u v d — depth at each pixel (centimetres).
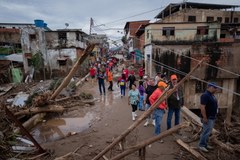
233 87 1911
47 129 820
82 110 1070
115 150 588
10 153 559
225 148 579
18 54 2767
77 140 681
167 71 1894
